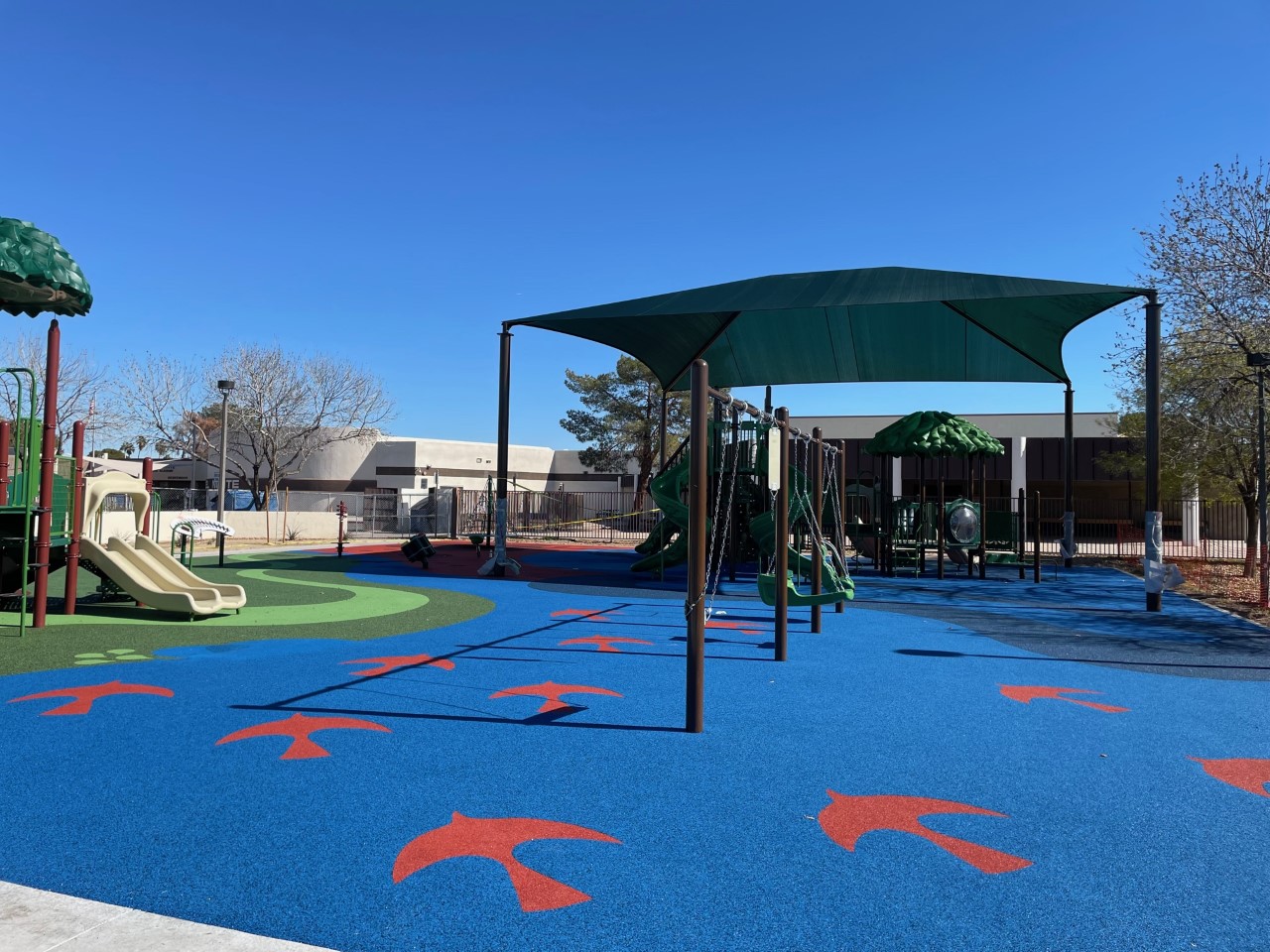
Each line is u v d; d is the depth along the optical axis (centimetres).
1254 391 1769
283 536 3275
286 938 298
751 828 411
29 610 1154
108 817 409
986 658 895
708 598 1448
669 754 531
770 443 1892
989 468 4091
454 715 620
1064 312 1603
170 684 713
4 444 1107
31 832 389
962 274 1698
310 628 1055
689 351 2322
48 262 912
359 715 615
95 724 582
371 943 296
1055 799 459
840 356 2409
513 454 5950
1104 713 659
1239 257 1756
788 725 607
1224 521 3866
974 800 455
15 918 303
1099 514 3972
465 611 1256
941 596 1548
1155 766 523
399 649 910
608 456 5144
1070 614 1300
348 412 4441
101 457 4222
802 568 1292
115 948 283
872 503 2211
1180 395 2078
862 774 496
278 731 568
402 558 2328
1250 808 450
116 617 1117
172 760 502
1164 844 400
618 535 3828
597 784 470
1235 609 1377
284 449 4384
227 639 961
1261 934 314
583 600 1420
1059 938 309
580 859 371
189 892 332
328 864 360
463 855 372
